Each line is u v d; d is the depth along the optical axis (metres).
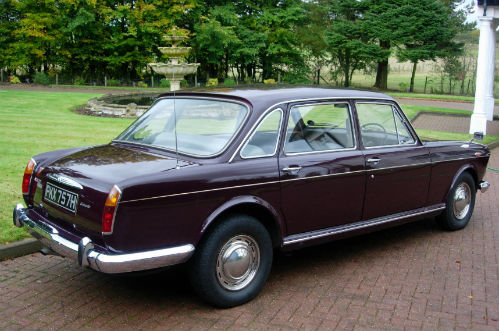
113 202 3.25
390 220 5.09
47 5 39.28
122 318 3.64
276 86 4.68
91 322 3.56
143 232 3.38
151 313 3.74
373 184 4.82
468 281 4.57
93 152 4.25
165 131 4.35
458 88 47.44
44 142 10.78
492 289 4.39
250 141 3.97
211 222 3.65
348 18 44.97
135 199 3.31
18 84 38.09
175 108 4.49
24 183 4.27
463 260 5.14
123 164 3.75
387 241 5.73
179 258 3.49
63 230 3.74
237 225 3.79
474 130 16.19
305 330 3.55
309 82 48.34
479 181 6.36
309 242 4.38
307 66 49.94
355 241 5.71
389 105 5.16
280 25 46.25
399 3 41.50
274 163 4.04
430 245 5.61
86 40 41.41
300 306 3.94
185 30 41.19
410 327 3.65
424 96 35.81
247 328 3.55
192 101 4.44
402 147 5.21
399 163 5.06
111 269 3.25
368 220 4.91
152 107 4.81
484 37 16.06
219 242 3.70
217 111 4.21
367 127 4.89
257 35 43.66
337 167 4.46
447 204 5.94
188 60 46.84
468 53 44.72
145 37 41.34
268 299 4.05
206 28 41.38
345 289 4.30
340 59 47.75
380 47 42.12
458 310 3.96
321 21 48.84
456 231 6.20
